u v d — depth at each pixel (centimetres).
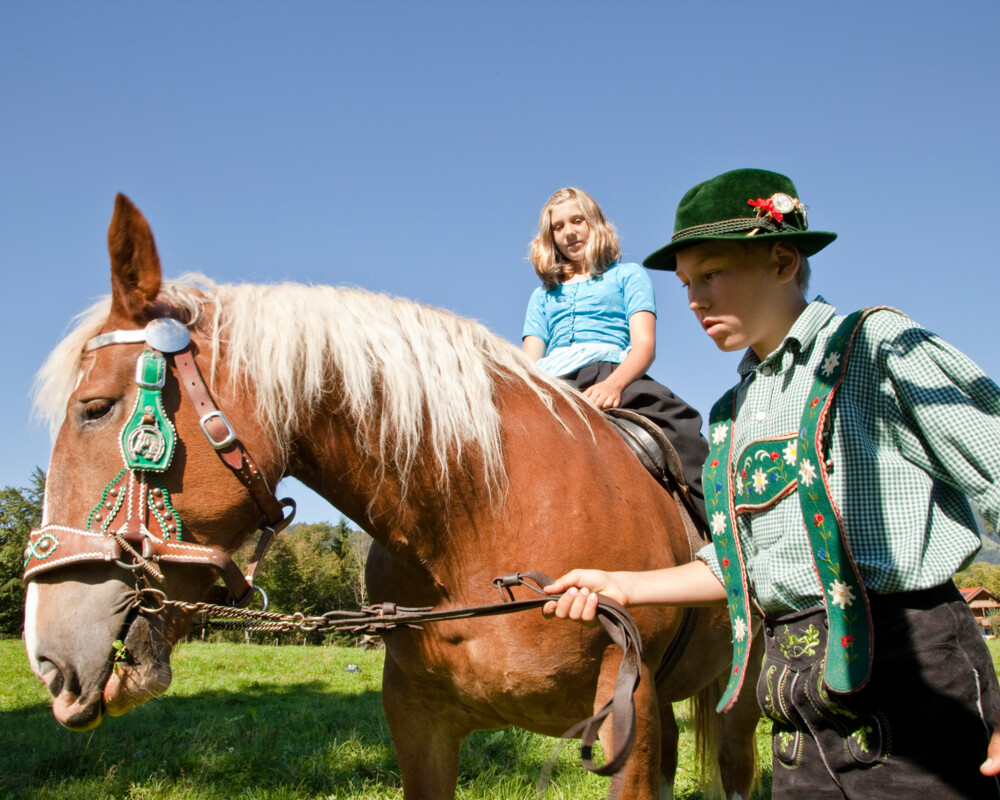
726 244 142
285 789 398
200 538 164
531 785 386
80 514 156
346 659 1278
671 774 279
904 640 121
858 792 123
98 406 160
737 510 147
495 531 185
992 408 120
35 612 155
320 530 3681
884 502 124
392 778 427
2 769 447
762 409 145
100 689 152
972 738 118
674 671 229
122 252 165
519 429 195
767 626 143
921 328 128
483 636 184
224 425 164
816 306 142
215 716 647
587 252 284
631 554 195
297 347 174
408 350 186
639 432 232
